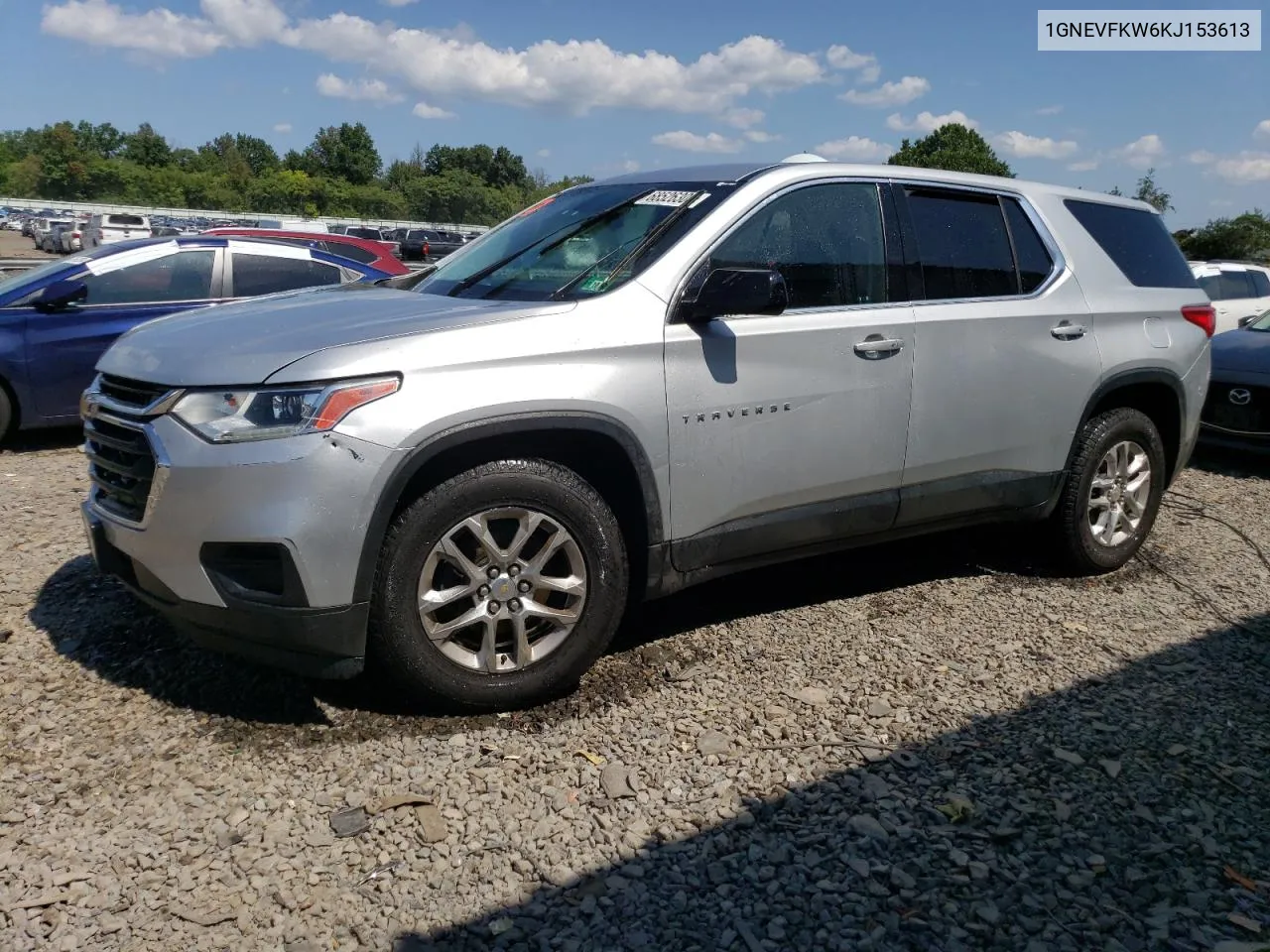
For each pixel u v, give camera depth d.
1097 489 4.96
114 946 2.34
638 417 3.45
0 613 4.11
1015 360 4.43
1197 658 4.07
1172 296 5.19
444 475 3.25
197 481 3.02
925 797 3.01
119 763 3.07
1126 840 2.84
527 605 3.38
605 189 4.39
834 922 2.47
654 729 3.36
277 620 3.05
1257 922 2.53
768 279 3.46
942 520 4.45
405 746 3.21
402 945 2.36
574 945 2.37
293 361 3.06
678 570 3.71
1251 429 7.57
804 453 3.87
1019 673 3.88
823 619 4.36
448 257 4.66
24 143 106.31
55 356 7.51
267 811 2.86
